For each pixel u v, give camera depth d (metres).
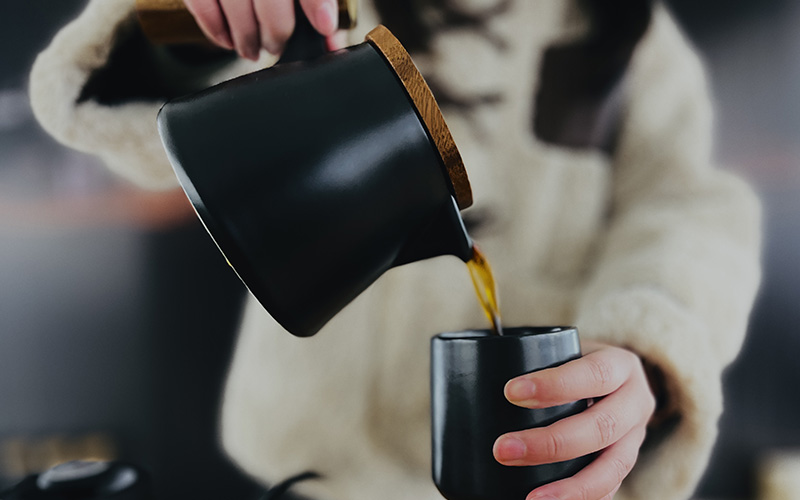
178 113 0.31
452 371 0.36
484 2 0.84
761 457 1.14
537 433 0.34
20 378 1.18
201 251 1.18
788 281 1.14
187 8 0.41
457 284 0.87
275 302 0.31
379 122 0.31
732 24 1.12
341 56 0.33
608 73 0.88
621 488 0.61
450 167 0.32
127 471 0.36
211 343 1.19
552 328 0.41
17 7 1.11
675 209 0.84
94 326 1.18
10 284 1.17
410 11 0.84
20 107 1.13
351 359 0.89
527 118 0.89
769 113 1.13
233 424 0.98
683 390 0.55
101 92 0.55
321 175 0.30
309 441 0.91
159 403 1.20
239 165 0.30
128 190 1.16
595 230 0.92
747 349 1.16
